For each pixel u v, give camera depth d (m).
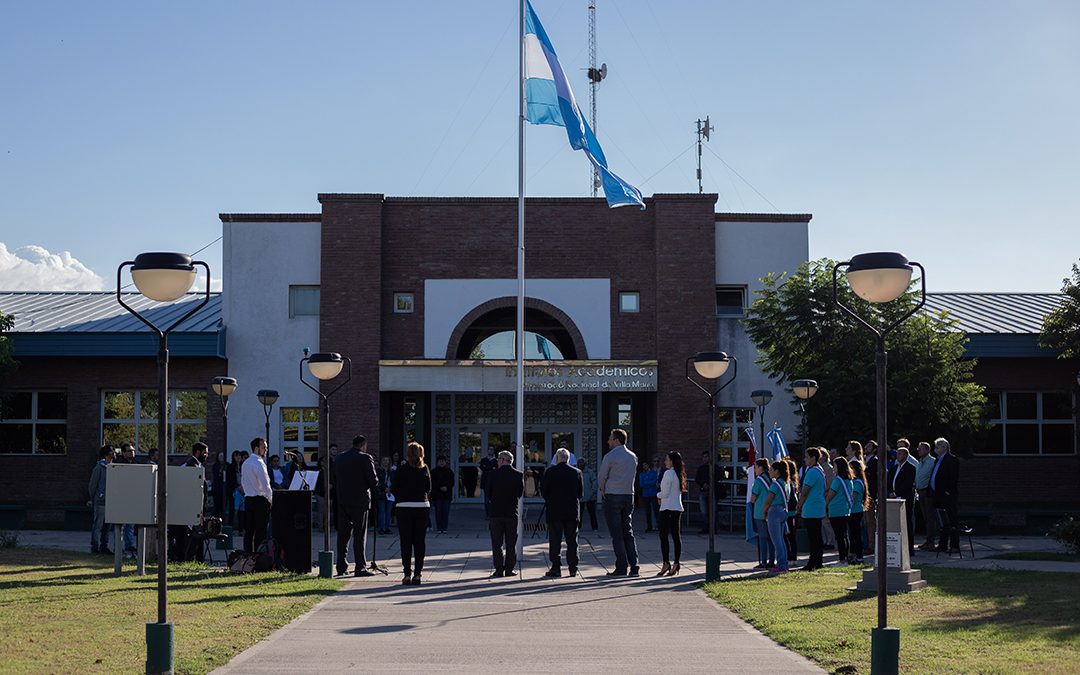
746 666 9.79
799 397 26.73
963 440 29.44
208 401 34.81
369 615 12.99
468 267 35.25
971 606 13.45
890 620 12.41
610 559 21.11
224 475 26.39
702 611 13.66
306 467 32.72
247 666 9.59
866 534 21.55
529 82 22.19
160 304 39.38
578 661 10.00
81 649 10.14
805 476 18.55
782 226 35.62
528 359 36.97
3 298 41.72
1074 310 32.69
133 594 14.23
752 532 19.86
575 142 22.56
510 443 38.28
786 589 15.53
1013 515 30.17
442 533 27.70
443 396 38.31
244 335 35.06
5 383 35.12
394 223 35.31
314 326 35.12
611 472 18.05
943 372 28.94
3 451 35.41
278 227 35.38
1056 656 10.11
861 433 28.59
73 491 35.00
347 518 18.19
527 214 35.38
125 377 35.09
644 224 35.41
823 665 9.86
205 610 12.84
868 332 29.23
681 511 18.34
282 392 34.84
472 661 9.94
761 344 31.09
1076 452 36.53
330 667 9.56
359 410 34.25
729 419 34.97
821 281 30.08
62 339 34.59
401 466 16.62
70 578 16.09
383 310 35.09
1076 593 14.60
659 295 34.78
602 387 34.22
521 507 20.61
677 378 34.53
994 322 37.38
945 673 9.35
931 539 21.97
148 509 16.28
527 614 13.28
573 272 35.28
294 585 15.77
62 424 35.53
